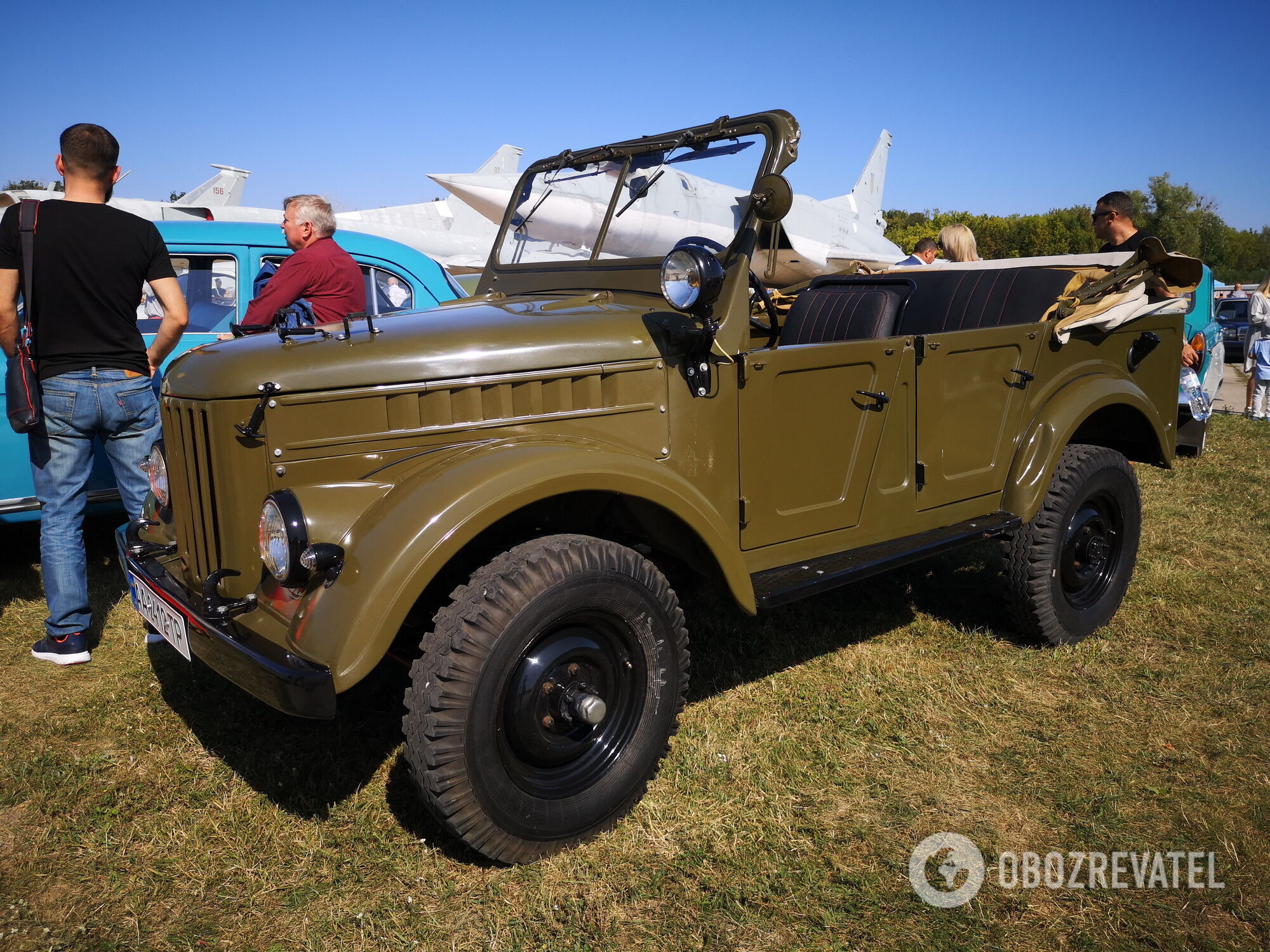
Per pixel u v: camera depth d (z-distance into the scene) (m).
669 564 2.85
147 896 2.09
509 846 2.11
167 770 2.62
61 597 3.30
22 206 3.04
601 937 1.96
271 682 1.88
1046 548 3.26
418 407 2.27
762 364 2.61
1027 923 2.01
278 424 2.14
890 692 3.10
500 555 2.11
